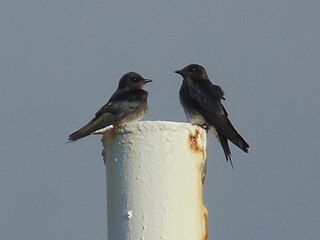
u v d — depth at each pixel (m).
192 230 8.57
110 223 8.70
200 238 8.62
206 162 9.10
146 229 8.47
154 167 8.63
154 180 8.61
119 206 8.62
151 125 8.70
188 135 8.77
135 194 8.59
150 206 8.54
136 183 8.62
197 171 8.80
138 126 8.70
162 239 8.43
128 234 8.50
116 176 8.73
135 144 8.70
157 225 8.47
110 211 8.73
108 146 8.86
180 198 8.60
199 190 8.77
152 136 8.69
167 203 8.55
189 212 8.61
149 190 8.58
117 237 8.55
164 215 8.51
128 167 8.68
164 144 8.68
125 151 8.72
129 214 8.54
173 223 8.49
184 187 8.65
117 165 8.73
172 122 8.77
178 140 8.73
